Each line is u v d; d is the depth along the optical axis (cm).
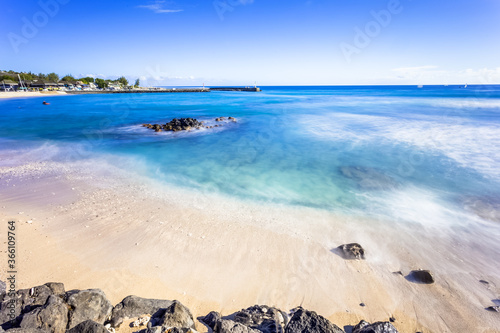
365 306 529
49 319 398
